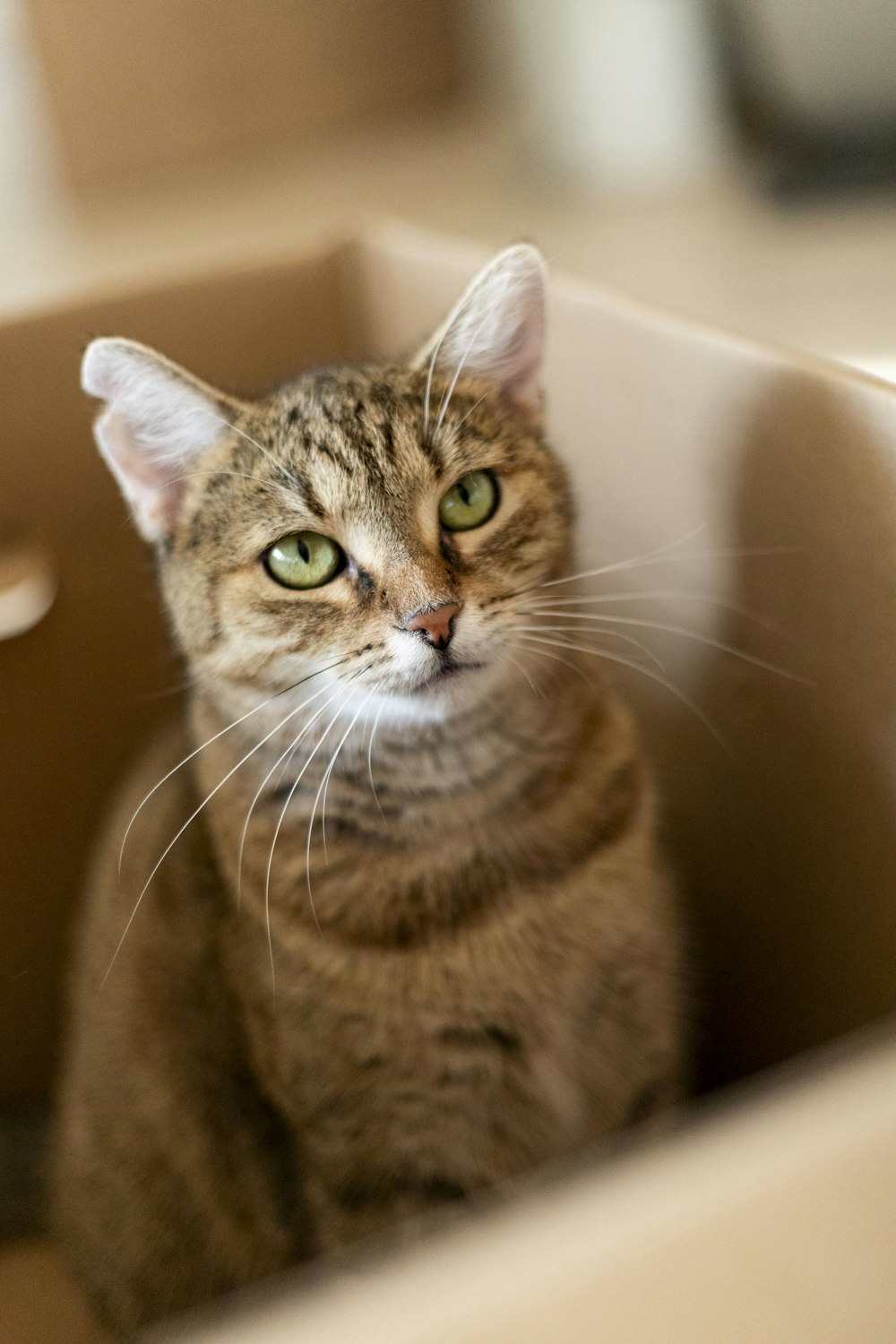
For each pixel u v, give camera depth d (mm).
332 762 1033
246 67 2459
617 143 1938
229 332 1411
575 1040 1149
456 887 1082
